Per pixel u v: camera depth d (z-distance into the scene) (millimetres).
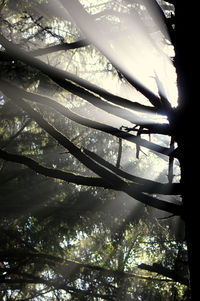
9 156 3916
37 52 3836
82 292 11031
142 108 3291
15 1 6785
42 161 11656
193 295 2713
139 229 10875
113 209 11344
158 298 10469
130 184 3234
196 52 2961
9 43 3566
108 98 3365
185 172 2916
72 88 3459
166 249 9992
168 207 3080
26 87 6203
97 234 12102
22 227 12156
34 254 10727
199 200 2830
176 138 3002
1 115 10336
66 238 12148
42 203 10938
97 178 3447
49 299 12586
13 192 10609
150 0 3057
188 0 3002
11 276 12078
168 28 3064
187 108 2939
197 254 2758
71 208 11375
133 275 10836
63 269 11523
